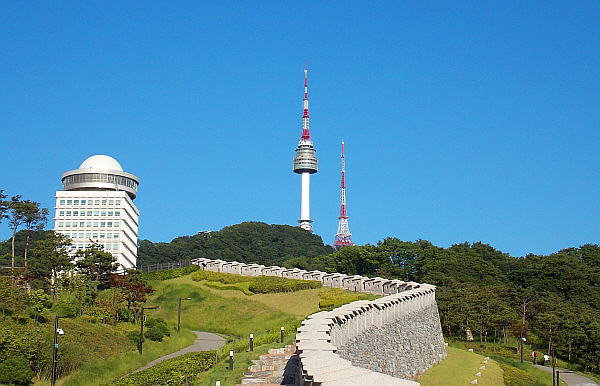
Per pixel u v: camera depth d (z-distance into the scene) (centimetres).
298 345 3341
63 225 15875
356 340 4753
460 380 6488
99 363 6612
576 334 9538
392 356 5769
